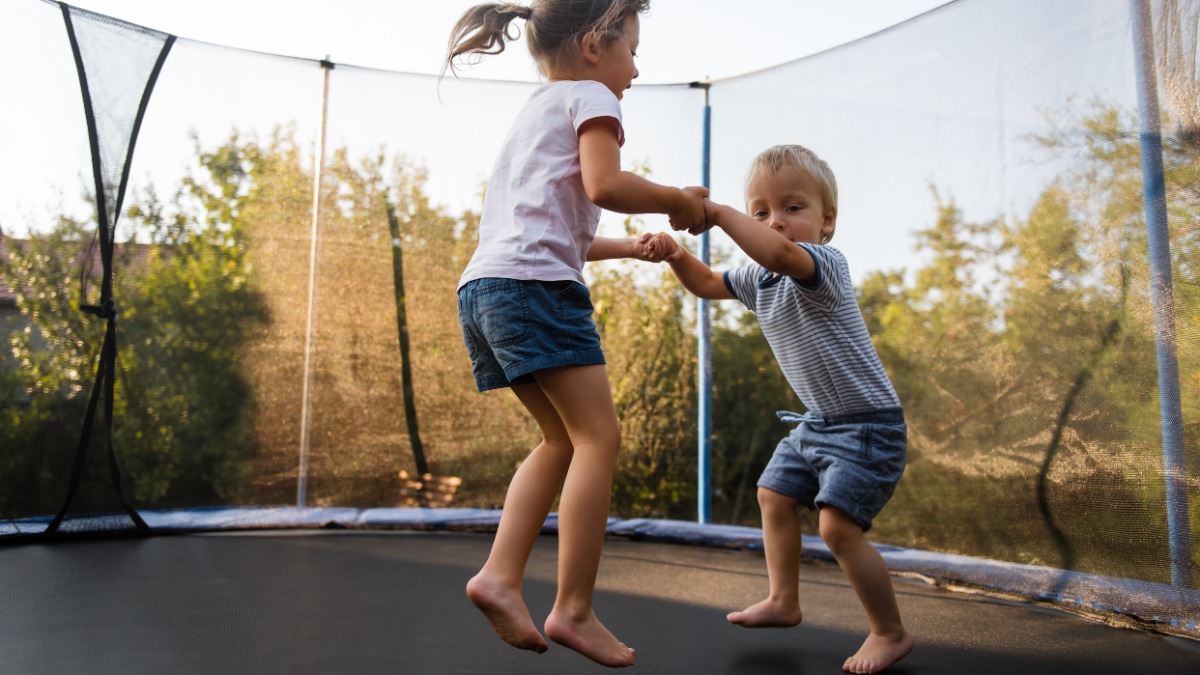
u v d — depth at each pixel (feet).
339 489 9.98
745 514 9.54
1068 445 6.63
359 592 6.68
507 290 4.33
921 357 8.04
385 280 10.17
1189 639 5.64
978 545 7.38
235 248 9.70
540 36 4.99
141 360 9.26
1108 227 6.37
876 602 5.12
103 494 8.93
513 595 4.29
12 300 8.50
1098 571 6.34
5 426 8.48
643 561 8.45
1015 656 5.28
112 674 4.56
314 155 10.01
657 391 10.08
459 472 10.17
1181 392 5.81
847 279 5.58
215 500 9.56
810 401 5.70
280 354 9.87
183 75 9.45
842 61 8.87
